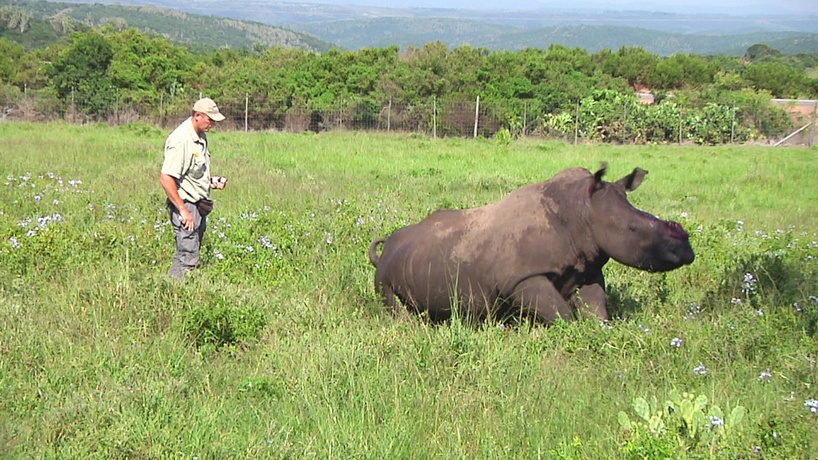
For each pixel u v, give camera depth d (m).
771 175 21.12
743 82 50.75
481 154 25.28
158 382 5.61
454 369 6.16
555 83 39.88
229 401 5.54
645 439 4.70
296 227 10.49
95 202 12.34
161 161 18.73
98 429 4.99
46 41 85.00
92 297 7.15
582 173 7.50
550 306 7.24
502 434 5.13
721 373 6.06
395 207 13.12
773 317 7.19
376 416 5.42
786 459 4.58
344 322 7.43
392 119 37.84
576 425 5.23
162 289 7.24
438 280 7.62
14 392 5.40
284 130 37.34
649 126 37.56
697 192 17.89
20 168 16.12
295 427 5.23
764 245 10.39
